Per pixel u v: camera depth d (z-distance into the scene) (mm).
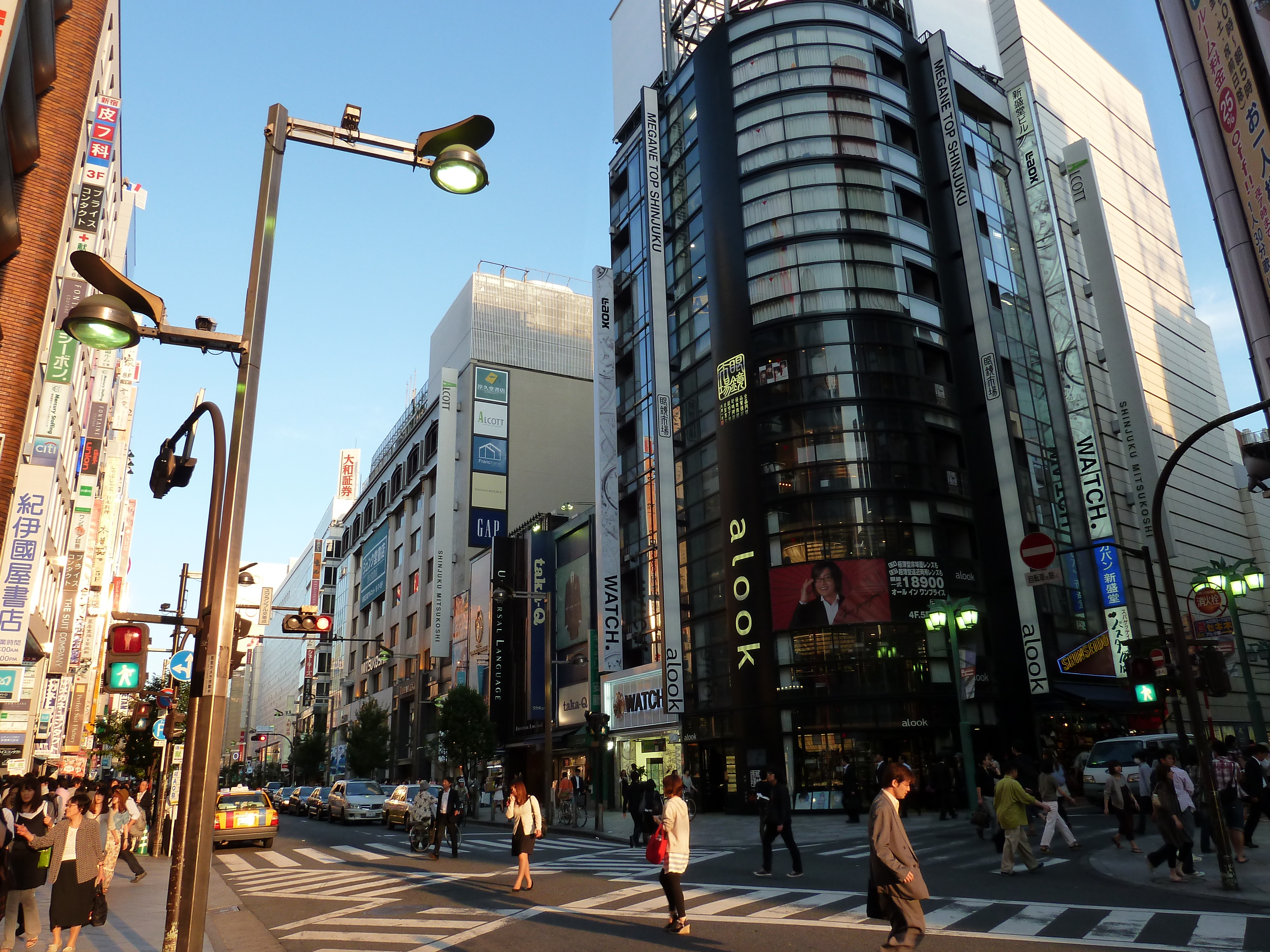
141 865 20125
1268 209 21109
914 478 33812
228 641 6082
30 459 21172
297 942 10078
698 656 36281
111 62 29828
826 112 38219
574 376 75562
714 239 38906
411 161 7207
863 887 12953
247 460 6395
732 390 36312
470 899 13188
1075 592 37625
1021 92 46562
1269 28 20625
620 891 13391
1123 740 24984
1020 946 8383
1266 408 12391
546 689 32062
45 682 32219
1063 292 43000
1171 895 11234
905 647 31281
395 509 84688
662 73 47500
